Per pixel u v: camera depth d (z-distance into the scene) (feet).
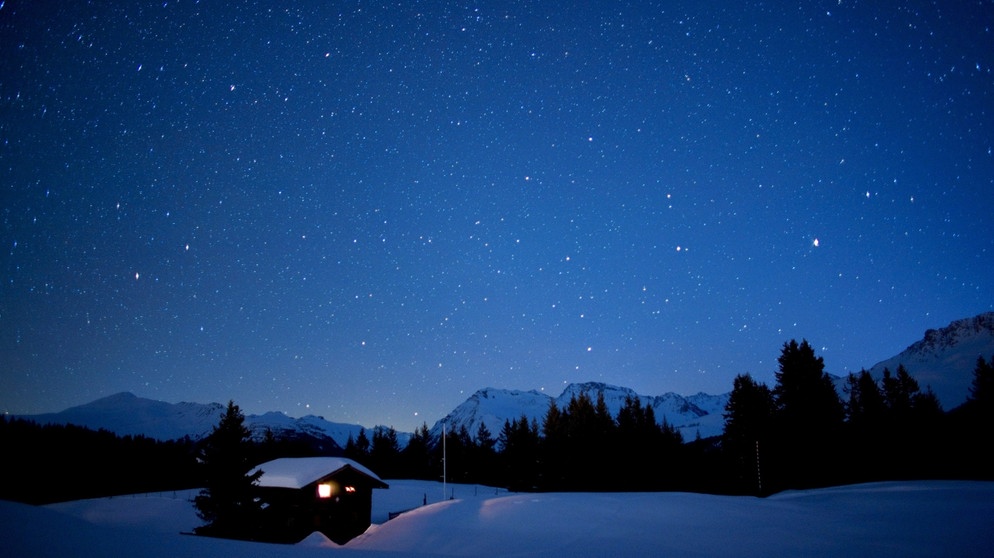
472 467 240.32
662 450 159.12
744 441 126.62
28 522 25.23
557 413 179.11
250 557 26.94
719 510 63.31
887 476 117.60
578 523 57.62
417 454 255.70
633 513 62.23
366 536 66.08
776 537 48.75
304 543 62.59
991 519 50.85
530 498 77.41
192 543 28.48
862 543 45.55
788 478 118.93
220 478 73.61
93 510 117.91
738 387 133.28
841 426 120.06
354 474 87.45
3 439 161.38
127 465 167.73
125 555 23.13
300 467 83.82
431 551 51.29
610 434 158.40
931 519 53.21
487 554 47.67
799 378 122.93
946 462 116.47
